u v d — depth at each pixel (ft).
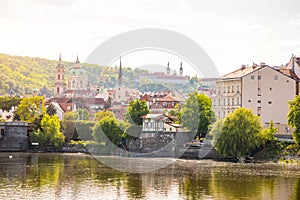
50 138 649.20
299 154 481.87
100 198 299.17
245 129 494.18
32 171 410.93
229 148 493.36
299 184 347.15
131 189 325.62
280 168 433.48
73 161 496.64
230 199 298.76
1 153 609.01
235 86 606.96
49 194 309.22
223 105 589.73
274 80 615.57
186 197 302.66
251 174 394.32
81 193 312.91
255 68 625.82
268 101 614.34
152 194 310.65
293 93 615.57
